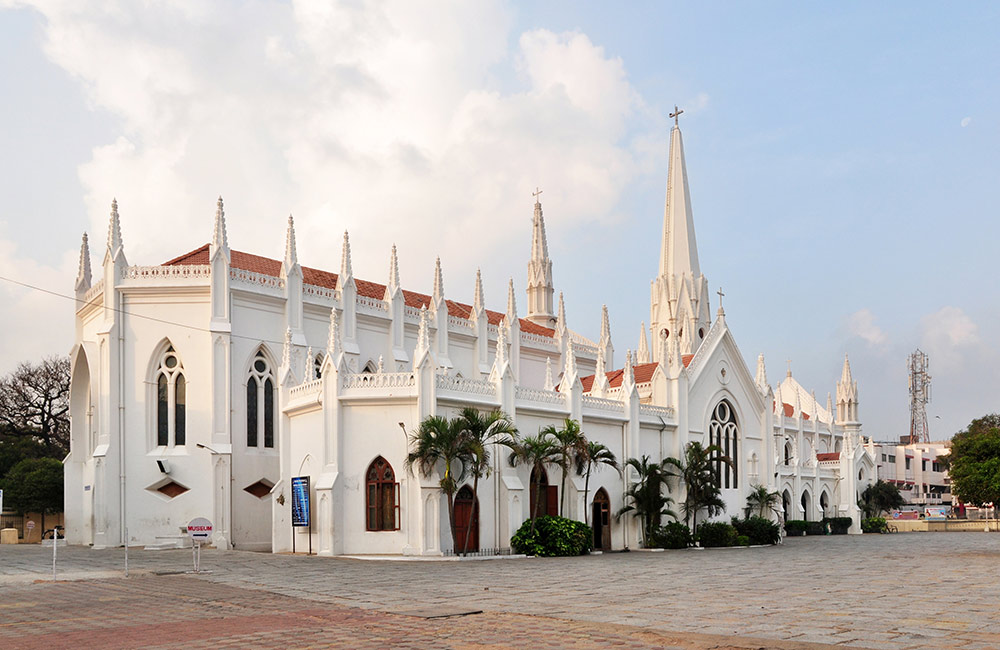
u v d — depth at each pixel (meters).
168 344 57.31
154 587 29.88
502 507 49.69
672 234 94.62
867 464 116.81
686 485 64.75
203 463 55.50
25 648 17.97
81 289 64.12
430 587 29.55
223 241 57.09
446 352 70.31
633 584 30.89
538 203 104.50
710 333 72.38
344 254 63.53
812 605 24.31
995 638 18.23
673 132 97.38
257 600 25.81
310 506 47.81
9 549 54.97
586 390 73.81
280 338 59.78
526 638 18.34
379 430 46.69
